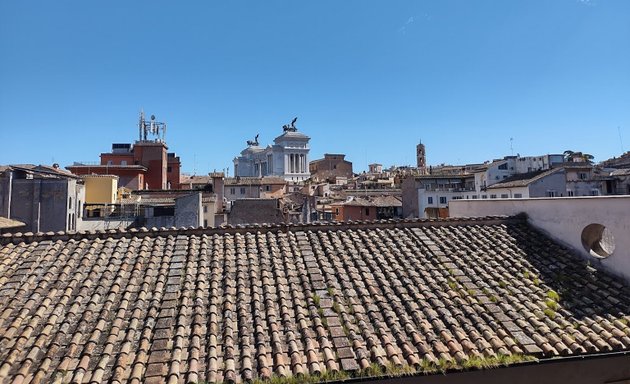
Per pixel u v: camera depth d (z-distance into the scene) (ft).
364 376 17.65
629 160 236.84
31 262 24.77
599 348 20.43
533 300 24.49
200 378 17.12
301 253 28.45
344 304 22.84
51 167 122.52
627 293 25.46
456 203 47.21
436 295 24.18
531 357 19.38
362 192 243.60
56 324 19.80
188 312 21.35
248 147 429.38
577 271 28.07
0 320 19.61
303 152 372.79
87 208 117.91
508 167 187.11
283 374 17.33
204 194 151.94
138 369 17.21
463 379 19.56
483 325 21.49
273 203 141.69
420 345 19.58
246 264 26.55
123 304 21.39
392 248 30.01
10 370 16.83
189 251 27.43
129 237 28.76
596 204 28.53
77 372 16.90
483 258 29.43
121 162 195.00
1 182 93.15
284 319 21.15
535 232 33.99
